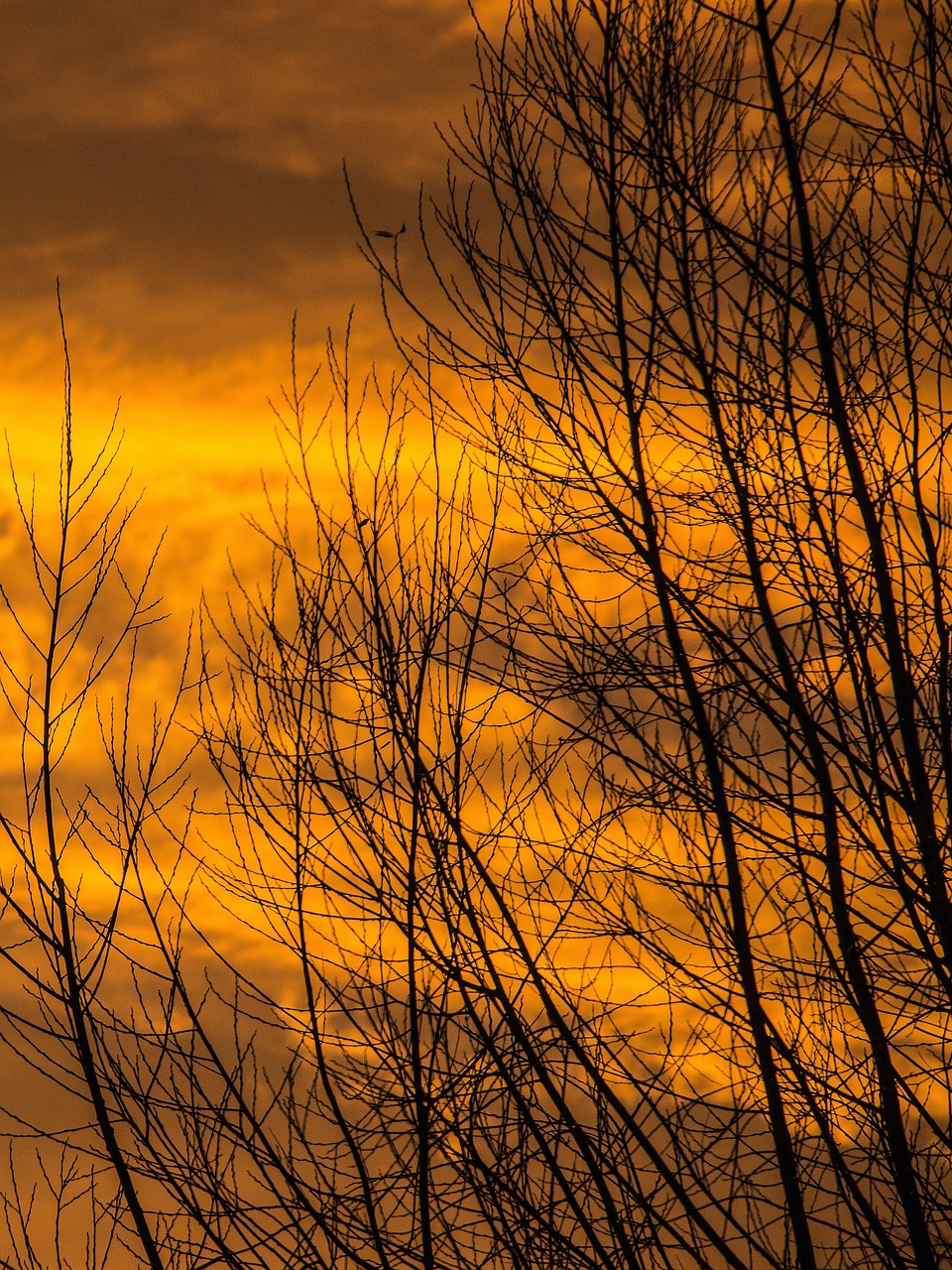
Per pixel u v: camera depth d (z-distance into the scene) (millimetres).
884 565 24266
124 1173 23250
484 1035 23891
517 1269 23219
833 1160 23516
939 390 24766
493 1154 23812
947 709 24047
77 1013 23828
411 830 24844
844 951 24062
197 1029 24109
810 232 24891
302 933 24781
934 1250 22953
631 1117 23750
